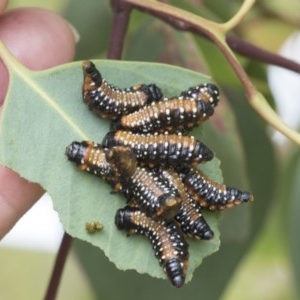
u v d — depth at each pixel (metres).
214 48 0.43
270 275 0.52
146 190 0.34
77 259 0.44
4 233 0.38
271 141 0.45
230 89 0.45
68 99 0.35
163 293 0.43
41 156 0.35
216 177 0.35
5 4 0.39
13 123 0.35
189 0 0.42
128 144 0.34
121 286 0.43
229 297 0.52
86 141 0.35
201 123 0.35
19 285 0.54
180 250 0.34
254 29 0.45
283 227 0.46
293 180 0.45
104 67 0.35
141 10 0.39
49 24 0.41
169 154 0.34
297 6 0.44
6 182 0.38
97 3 0.44
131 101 0.35
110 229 0.35
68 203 0.35
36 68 0.40
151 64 0.35
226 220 0.41
